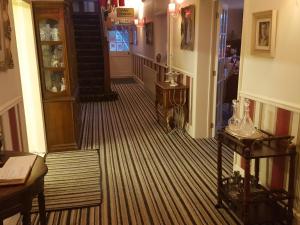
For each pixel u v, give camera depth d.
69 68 3.98
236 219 2.55
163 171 3.49
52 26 3.84
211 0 4.11
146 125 5.32
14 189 1.51
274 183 2.66
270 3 2.52
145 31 8.02
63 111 4.07
